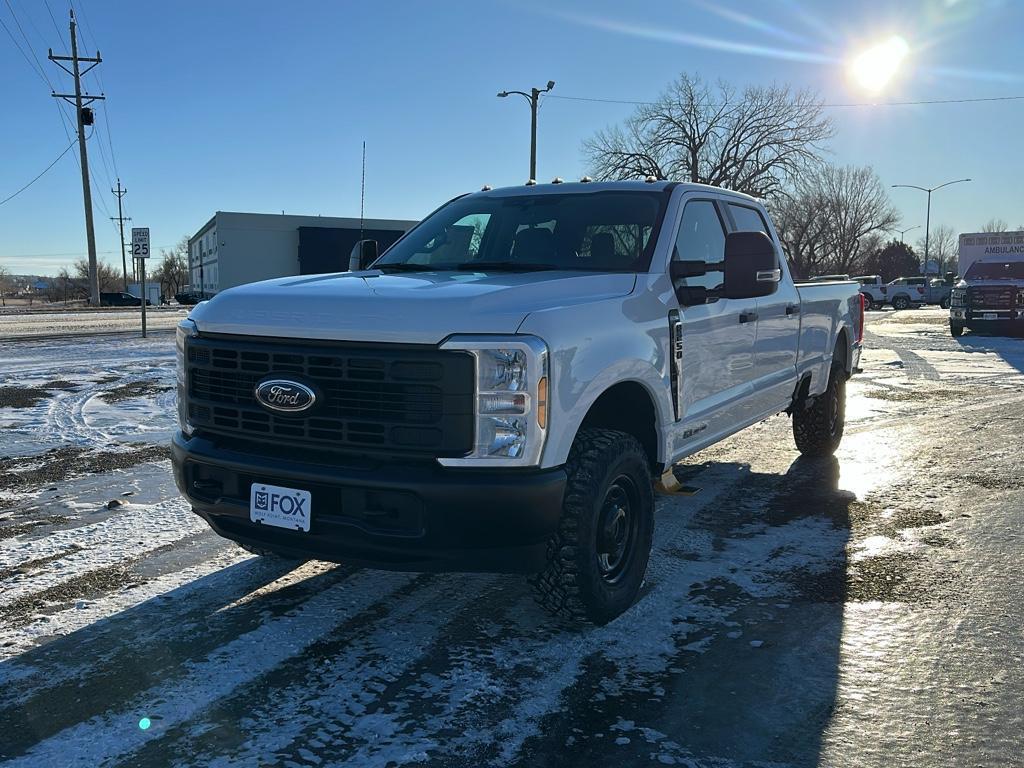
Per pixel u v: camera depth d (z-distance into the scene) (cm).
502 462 317
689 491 461
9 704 310
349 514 331
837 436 742
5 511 548
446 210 543
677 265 447
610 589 375
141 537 498
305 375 336
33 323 2925
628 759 277
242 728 294
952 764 273
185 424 390
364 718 301
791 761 275
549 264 446
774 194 5278
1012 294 2091
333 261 6981
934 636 370
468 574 449
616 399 409
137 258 2003
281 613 394
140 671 336
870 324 2767
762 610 399
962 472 674
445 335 317
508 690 322
